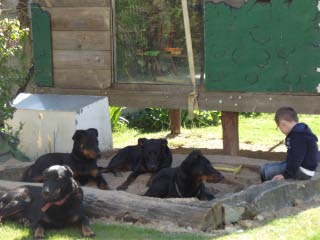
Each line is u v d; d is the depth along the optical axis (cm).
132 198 747
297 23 1062
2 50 1041
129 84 1201
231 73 1115
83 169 907
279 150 1309
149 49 1188
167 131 1586
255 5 1081
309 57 1064
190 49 1134
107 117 1142
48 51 1240
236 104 1120
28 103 1134
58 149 1085
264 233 686
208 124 1688
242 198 754
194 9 1139
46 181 665
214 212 711
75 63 1227
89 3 1200
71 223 700
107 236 680
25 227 721
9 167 978
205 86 1138
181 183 828
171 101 1170
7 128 1093
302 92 1079
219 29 1109
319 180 841
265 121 1761
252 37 1091
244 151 1291
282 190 786
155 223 724
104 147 1138
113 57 1206
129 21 1195
